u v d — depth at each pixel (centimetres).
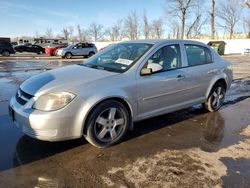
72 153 381
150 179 321
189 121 535
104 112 391
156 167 349
